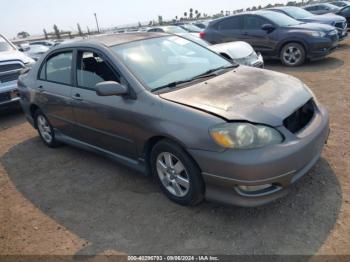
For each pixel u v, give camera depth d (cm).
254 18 1005
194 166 295
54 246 299
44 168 459
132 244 288
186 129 287
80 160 468
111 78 363
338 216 287
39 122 526
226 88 326
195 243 279
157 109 311
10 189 413
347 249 253
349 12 1587
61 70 444
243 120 272
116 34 436
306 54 912
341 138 426
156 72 358
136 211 331
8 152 534
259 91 317
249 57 747
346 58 967
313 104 334
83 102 394
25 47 977
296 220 290
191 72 376
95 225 319
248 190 275
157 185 370
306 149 283
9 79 683
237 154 264
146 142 330
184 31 1401
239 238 278
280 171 268
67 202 366
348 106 544
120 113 345
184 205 326
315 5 2055
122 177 402
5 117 743
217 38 1084
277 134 276
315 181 339
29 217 347
